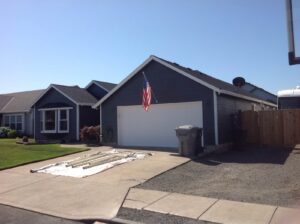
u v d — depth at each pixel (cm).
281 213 752
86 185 1056
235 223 709
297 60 787
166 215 773
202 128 1730
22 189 1041
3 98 3941
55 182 1105
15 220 788
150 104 1986
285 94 2308
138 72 2041
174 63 2139
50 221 779
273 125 1872
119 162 1404
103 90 3044
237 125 1934
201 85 1838
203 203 845
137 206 841
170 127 1941
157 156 1547
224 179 1105
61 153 1727
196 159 1488
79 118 2734
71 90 2911
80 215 803
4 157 1598
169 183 1062
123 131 2095
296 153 1623
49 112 2889
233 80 2664
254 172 1201
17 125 3578
